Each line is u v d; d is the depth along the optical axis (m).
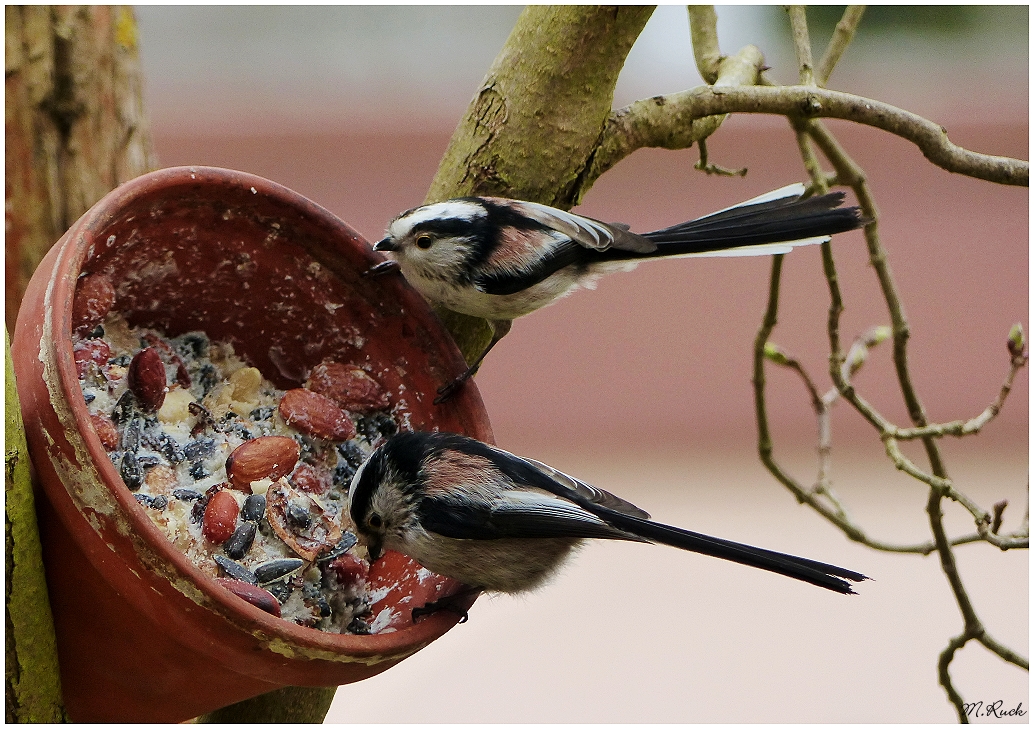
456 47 13.19
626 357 12.92
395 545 4.92
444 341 5.14
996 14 12.98
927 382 12.58
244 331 5.22
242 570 4.46
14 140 5.07
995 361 12.59
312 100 12.79
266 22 12.81
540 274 5.71
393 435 5.18
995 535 6.18
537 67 5.53
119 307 4.89
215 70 12.77
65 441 3.64
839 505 6.96
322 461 5.11
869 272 13.30
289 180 12.52
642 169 13.21
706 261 13.45
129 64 5.43
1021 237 13.54
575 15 5.45
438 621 4.42
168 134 12.38
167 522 4.43
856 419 12.53
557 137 5.58
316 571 4.72
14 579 3.71
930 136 6.03
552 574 5.21
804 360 12.87
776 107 5.91
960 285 13.15
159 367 4.72
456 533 4.80
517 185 5.63
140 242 4.59
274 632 3.74
